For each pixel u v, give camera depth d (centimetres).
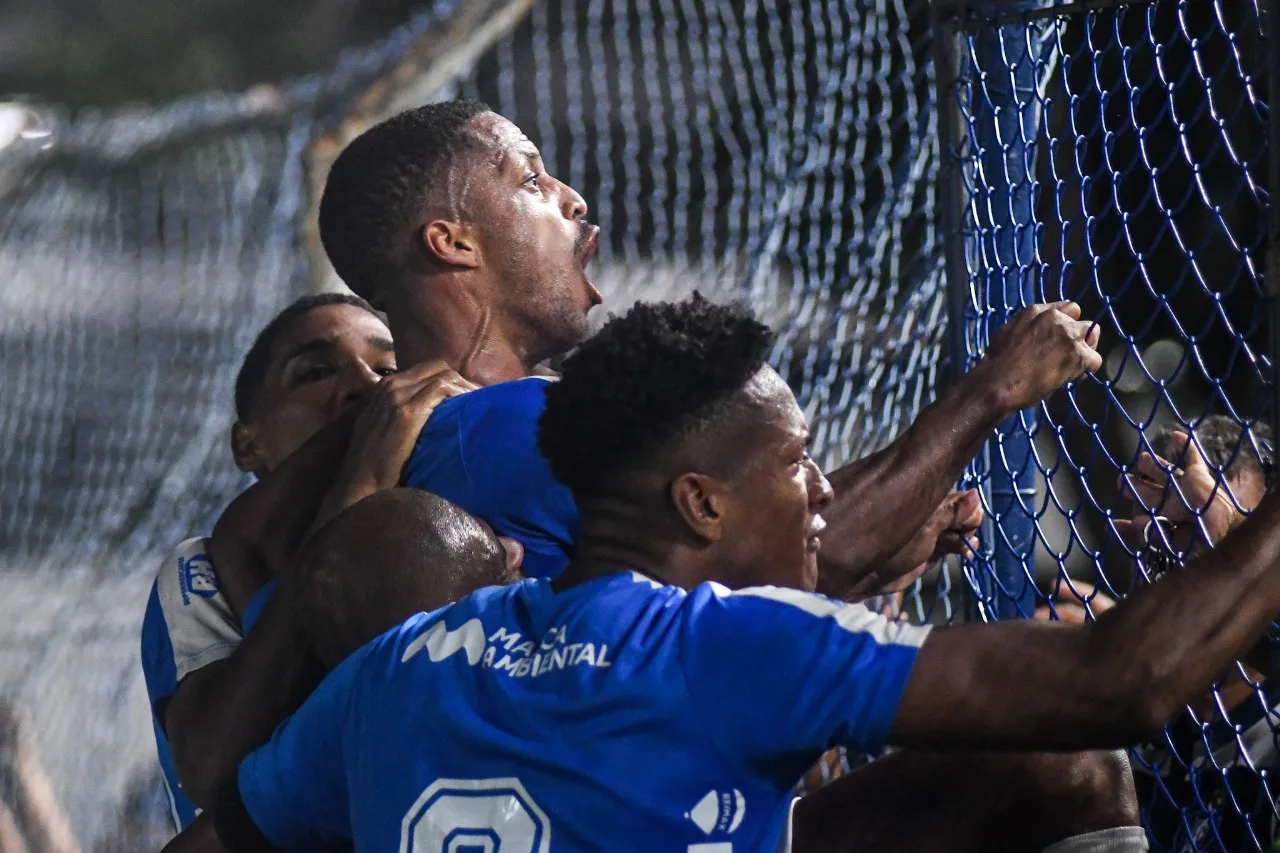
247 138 2159
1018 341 879
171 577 977
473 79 2097
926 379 1539
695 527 669
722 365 668
